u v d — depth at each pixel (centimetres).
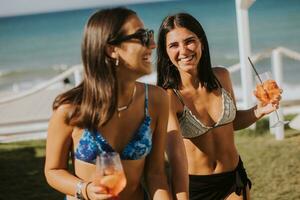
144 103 226
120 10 206
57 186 216
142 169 230
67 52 4822
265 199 555
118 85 213
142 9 6869
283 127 774
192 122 315
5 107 1387
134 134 223
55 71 3834
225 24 4859
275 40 3809
